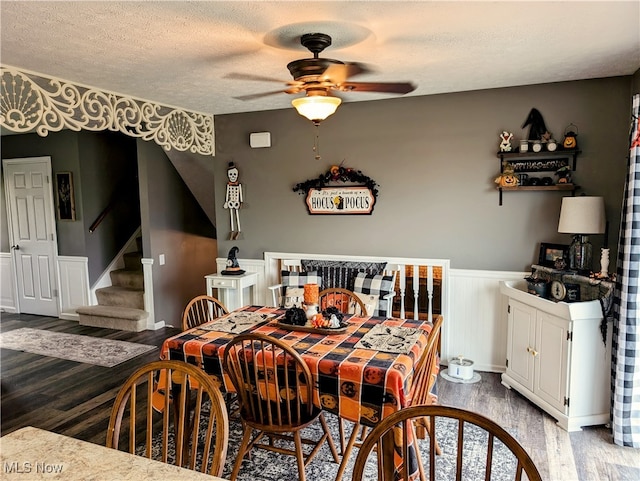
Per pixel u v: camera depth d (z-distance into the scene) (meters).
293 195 4.67
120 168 6.36
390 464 1.86
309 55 2.85
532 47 2.76
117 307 5.79
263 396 2.38
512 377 3.64
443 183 4.09
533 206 3.83
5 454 1.27
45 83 3.38
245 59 2.93
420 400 2.23
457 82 3.64
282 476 2.55
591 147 3.61
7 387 3.85
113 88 3.69
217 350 2.46
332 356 2.32
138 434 3.05
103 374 4.12
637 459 2.69
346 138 4.39
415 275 4.24
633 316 2.75
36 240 6.11
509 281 3.91
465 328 4.13
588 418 3.03
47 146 5.86
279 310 3.29
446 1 2.07
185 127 4.60
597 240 3.61
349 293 3.47
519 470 1.17
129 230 6.52
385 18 2.27
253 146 4.73
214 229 6.73
